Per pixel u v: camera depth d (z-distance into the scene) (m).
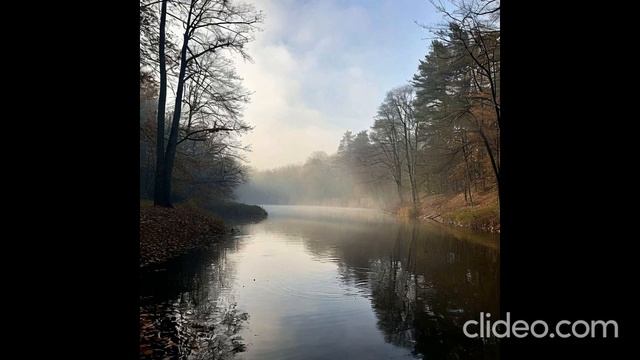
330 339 5.78
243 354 5.09
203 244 14.62
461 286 9.26
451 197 37.25
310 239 19.31
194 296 7.55
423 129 38.59
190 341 5.34
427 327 6.43
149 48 17.59
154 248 11.73
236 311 6.83
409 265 12.08
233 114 20.25
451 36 16.67
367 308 7.43
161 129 17.22
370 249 15.73
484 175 30.02
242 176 33.66
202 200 29.16
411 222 32.88
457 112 21.02
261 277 9.70
